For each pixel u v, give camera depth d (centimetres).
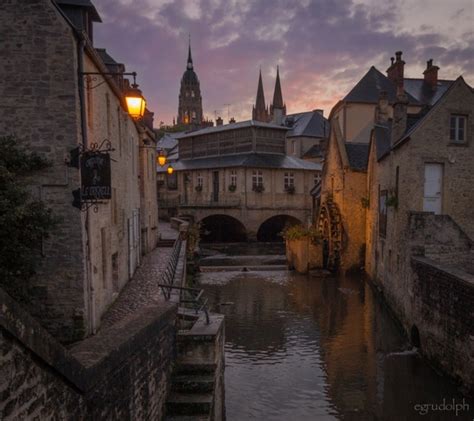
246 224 3819
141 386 650
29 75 912
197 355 865
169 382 812
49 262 934
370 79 3089
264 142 3962
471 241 1472
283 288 2236
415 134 1616
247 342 1473
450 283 1138
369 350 1394
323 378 1201
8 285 829
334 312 1816
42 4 905
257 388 1147
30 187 916
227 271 2680
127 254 1538
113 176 1279
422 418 995
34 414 388
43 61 913
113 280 1323
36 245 881
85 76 988
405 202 1617
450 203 1656
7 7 903
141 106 905
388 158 1906
